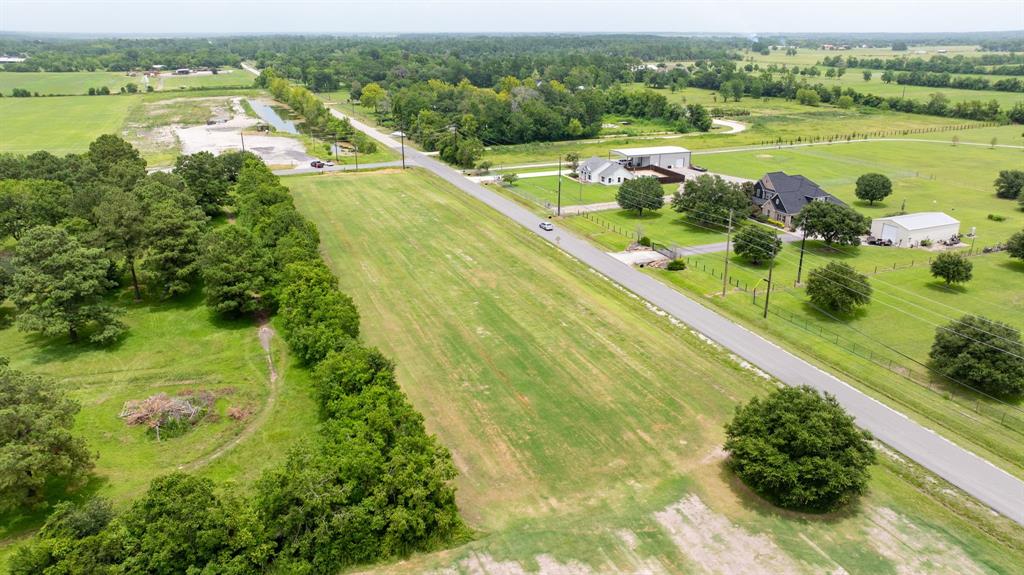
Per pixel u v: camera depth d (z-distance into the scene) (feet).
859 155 475.72
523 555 111.45
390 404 131.75
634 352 183.01
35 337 193.16
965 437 144.87
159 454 138.41
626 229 297.74
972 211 328.29
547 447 141.08
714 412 154.61
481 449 140.05
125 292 226.17
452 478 124.16
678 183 392.06
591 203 345.92
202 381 169.07
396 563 109.70
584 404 157.48
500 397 160.15
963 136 554.46
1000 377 155.22
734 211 300.20
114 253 216.54
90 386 165.68
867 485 126.72
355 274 239.09
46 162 293.23
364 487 113.70
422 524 110.32
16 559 93.45
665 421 150.82
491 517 120.78
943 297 220.43
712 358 179.83
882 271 245.65
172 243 217.56
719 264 252.62
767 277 239.71
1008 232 294.05
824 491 117.80
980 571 108.58
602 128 607.37
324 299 174.29
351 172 414.41
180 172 311.88
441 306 212.43
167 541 96.22
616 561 110.32
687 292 225.56
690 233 293.02
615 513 122.01
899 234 277.03
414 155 476.54
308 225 243.40
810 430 122.62
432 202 342.64
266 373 173.78
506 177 393.09
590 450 140.26
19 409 118.42
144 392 163.22
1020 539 115.34
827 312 208.44
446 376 169.68
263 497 107.04
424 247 269.85
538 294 222.89
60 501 122.42
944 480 131.13
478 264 250.98
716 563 110.22
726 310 210.79
